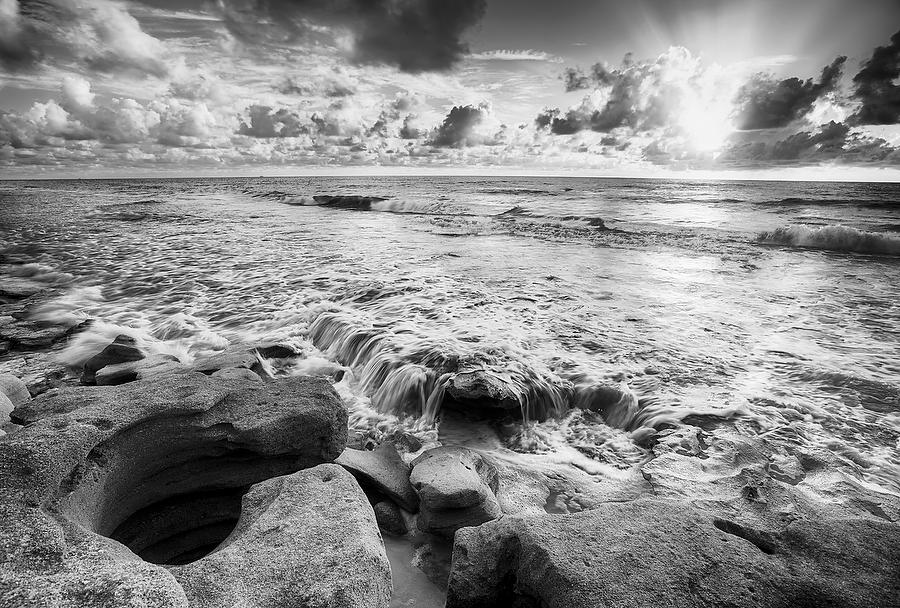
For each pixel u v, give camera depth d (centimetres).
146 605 214
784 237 1992
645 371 705
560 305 1034
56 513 279
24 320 1066
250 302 1120
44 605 209
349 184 10631
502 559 295
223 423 396
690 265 1496
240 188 8925
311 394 450
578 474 491
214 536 391
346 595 248
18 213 3588
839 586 261
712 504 339
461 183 11150
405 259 1580
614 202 4409
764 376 692
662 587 256
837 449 512
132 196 6319
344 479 350
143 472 364
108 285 1345
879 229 2397
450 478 407
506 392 611
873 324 920
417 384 665
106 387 439
